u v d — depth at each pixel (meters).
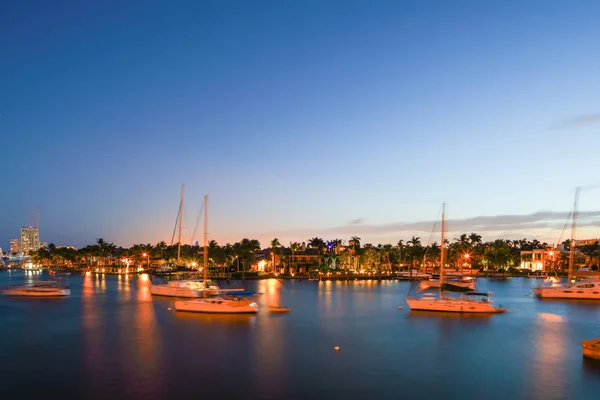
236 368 45.59
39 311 84.06
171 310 82.25
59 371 44.62
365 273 190.25
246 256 199.75
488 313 80.62
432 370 45.44
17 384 40.91
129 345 55.09
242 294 83.56
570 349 54.09
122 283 160.50
